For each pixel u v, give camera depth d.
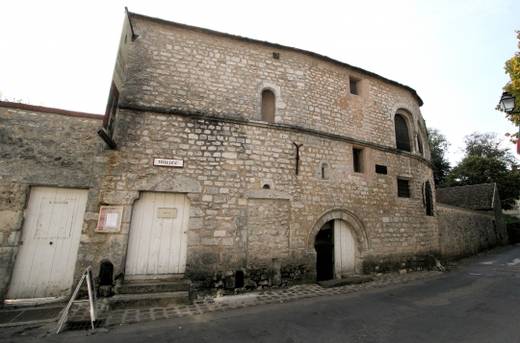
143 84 6.12
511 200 24.89
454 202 22.48
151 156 5.82
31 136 5.17
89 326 3.88
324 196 7.32
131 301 4.77
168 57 6.46
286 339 3.49
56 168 5.21
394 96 9.64
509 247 18.83
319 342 3.41
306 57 7.96
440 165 29.23
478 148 32.53
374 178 8.37
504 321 4.14
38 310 4.42
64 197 5.32
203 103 6.50
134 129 5.82
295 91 7.59
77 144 5.41
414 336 3.58
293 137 7.21
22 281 4.84
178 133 6.12
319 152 7.52
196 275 5.61
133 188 5.58
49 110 5.29
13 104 5.10
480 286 6.63
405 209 8.79
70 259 5.14
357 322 4.11
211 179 6.15
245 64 7.13
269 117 7.44
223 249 5.91
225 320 4.19
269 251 6.33
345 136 7.99
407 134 10.05
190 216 5.82
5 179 4.92
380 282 6.94
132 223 5.60
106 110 4.85
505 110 6.74
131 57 6.17
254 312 4.58
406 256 8.41
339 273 7.31
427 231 9.25
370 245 7.79
